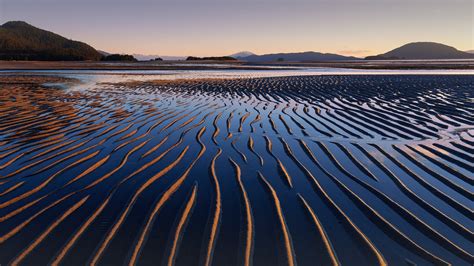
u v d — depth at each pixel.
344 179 4.01
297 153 5.00
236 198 3.49
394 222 3.00
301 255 2.52
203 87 14.48
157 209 3.24
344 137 5.87
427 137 5.76
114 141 5.62
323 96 11.20
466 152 4.88
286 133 6.21
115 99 10.52
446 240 2.71
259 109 8.83
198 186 3.80
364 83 15.67
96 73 25.25
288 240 2.71
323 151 5.08
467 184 3.81
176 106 9.27
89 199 3.46
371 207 3.29
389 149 5.12
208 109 8.81
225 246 2.62
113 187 3.76
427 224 2.96
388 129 6.39
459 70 30.14
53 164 4.50
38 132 6.17
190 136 6.00
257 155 4.92
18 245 2.64
